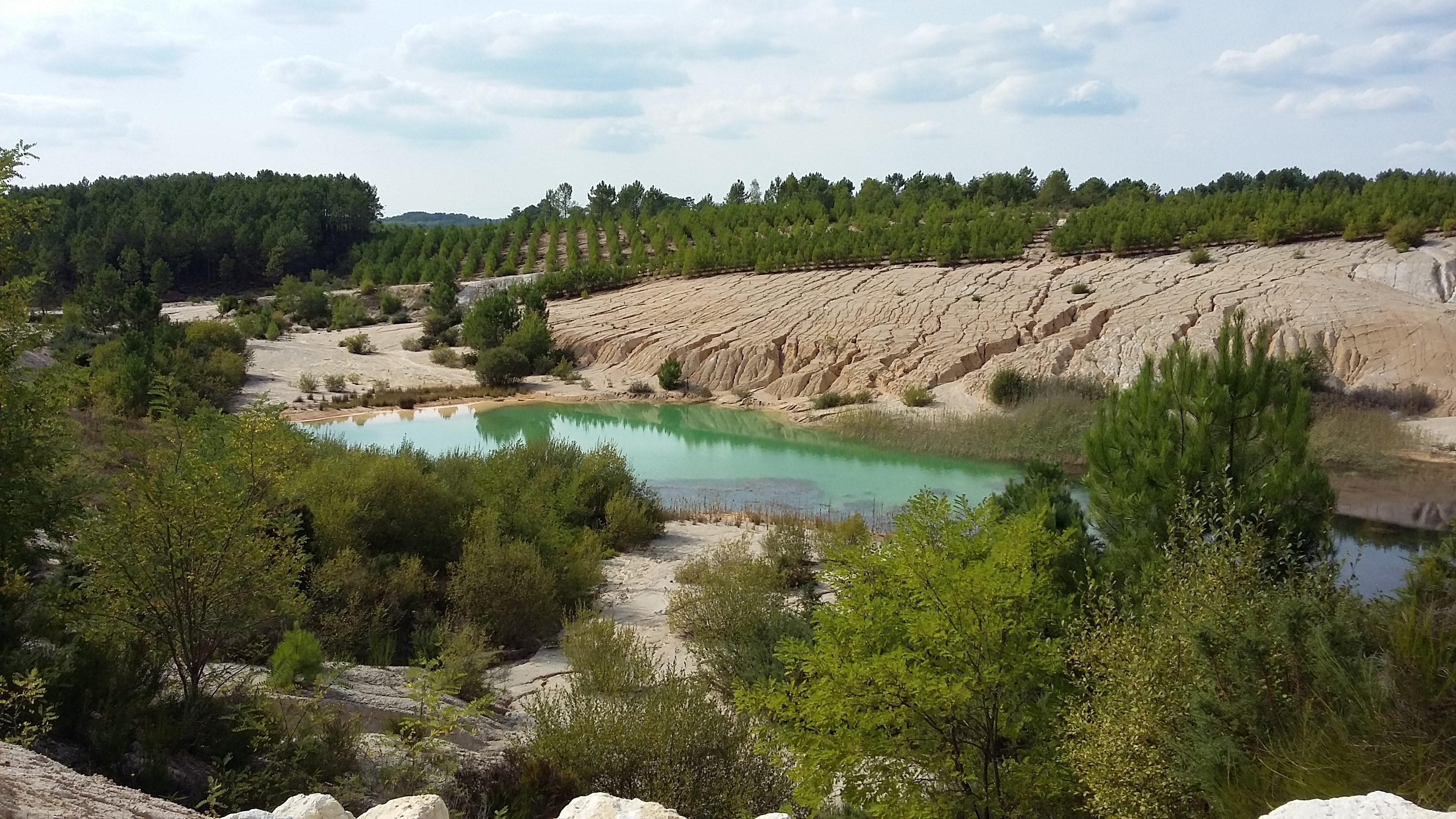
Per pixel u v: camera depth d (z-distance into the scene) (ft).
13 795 18.33
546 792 32.71
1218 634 24.31
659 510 98.99
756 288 241.14
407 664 53.72
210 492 34.60
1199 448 43.39
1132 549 41.98
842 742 28.94
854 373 177.68
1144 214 251.19
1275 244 222.69
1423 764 18.62
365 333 244.83
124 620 34.50
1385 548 87.04
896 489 116.88
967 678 28.12
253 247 384.68
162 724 31.01
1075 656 29.35
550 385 193.67
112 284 254.88
